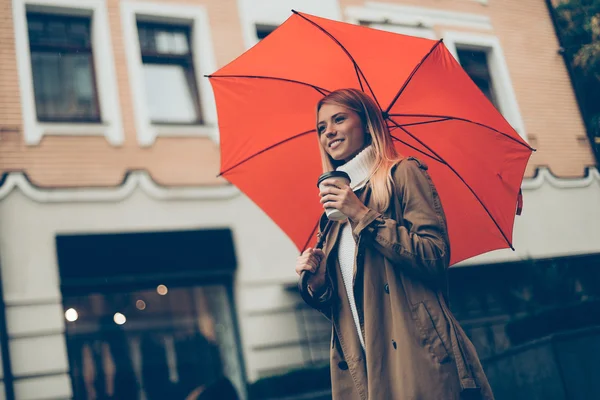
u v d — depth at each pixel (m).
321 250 2.72
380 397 2.38
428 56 3.06
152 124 9.72
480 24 13.05
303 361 9.32
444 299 2.52
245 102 3.43
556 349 6.74
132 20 10.09
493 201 3.28
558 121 13.09
